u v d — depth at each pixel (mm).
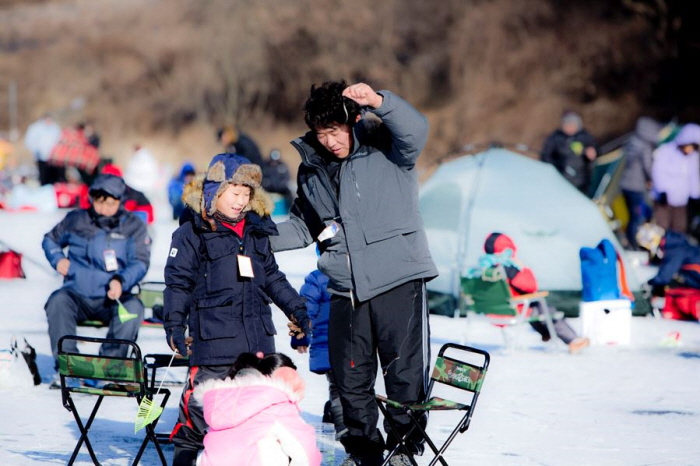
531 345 33000
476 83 149000
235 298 16172
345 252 16703
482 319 36531
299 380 15094
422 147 16359
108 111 183000
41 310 38094
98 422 21141
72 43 198625
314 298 19828
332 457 18266
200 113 181750
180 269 16109
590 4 148375
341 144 16562
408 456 16328
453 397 24844
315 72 178500
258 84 182125
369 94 15742
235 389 14812
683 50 139625
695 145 56844
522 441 20344
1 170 106625
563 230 38781
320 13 180875
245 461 14492
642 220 58969
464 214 39375
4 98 186000
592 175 60000
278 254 58188
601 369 28766
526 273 31188
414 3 172500
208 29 188250
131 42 194625
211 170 16141
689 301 38562
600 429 21547
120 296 24172
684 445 20188
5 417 21391
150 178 103000
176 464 16156
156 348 30297
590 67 143375
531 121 141000
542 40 148375
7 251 48219
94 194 24266
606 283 32844
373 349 17016
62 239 24422
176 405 22797
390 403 16016
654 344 33031
